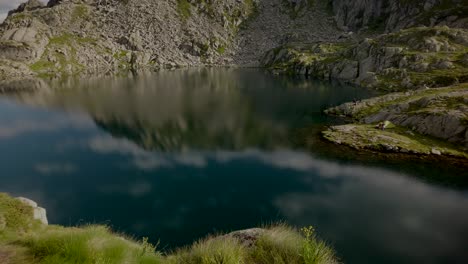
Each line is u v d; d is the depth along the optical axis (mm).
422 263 23391
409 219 29984
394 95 78188
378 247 25375
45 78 166000
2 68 171375
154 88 126312
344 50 179250
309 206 33125
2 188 39188
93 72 197875
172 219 31406
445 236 26828
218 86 132375
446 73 105562
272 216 31250
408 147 48938
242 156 50188
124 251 9242
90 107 89562
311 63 182750
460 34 131750
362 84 127125
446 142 50844
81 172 44250
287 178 40969
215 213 32531
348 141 54094
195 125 69250
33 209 23766
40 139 60719
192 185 39531
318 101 95188
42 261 8531
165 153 52375
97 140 59875
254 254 9719
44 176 42844
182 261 9438
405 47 137000
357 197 34812
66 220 31250
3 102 98938
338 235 27281
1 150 54219
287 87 126938
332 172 42438
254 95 108500
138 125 70000
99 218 31625
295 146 53906
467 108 53875
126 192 37750
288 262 9141
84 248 8695
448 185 37344
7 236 18828
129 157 50531
